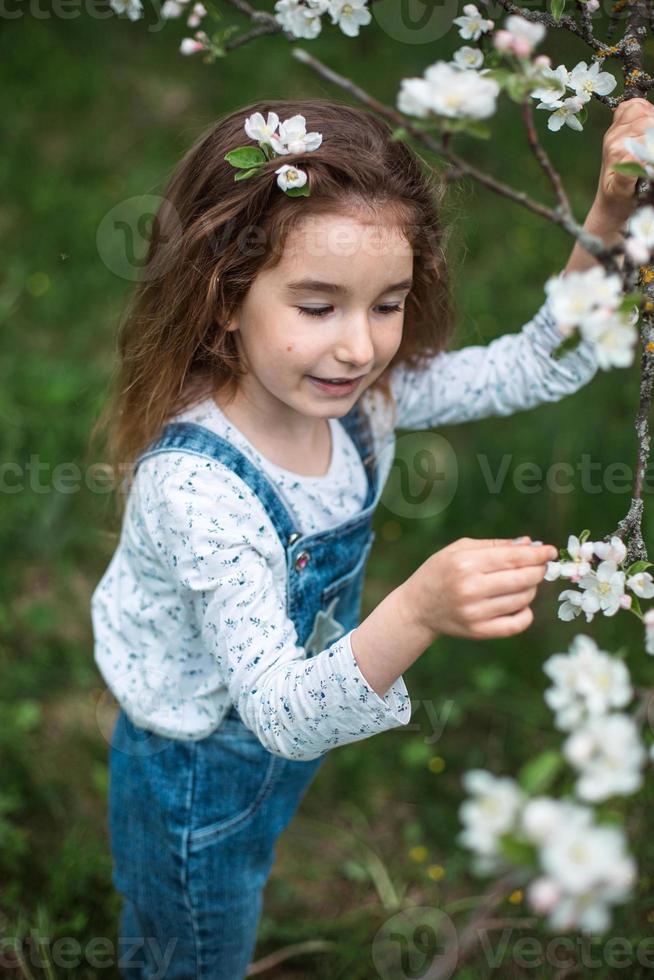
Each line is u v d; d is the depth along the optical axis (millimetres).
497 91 1006
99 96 4434
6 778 2381
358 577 1832
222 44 1338
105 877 2193
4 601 2789
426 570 1236
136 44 4660
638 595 1198
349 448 1779
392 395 1882
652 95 1878
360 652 1273
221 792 1719
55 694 2643
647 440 1248
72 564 2930
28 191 3996
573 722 896
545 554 1212
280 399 1516
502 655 2656
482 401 1880
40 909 2064
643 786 2021
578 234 1035
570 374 1841
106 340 3477
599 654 927
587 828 761
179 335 1630
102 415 2076
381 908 2211
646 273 1216
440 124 1002
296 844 2395
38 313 3580
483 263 3586
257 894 1850
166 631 1680
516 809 797
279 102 1642
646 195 1176
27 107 4371
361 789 2467
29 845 2293
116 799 1819
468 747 2520
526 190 3709
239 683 1440
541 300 3424
